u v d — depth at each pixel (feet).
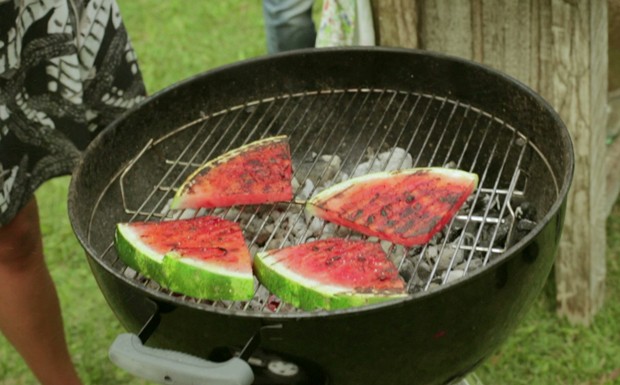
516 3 5.17
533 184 4.55
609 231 6.59
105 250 4.43
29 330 5.34
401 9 5.47
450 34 5.45
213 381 3.59
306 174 4.97
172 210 4.70
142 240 4.24
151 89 8.66
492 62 5.42
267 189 4.53
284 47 6.34
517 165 4.53
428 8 5.43
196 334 3.77
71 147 5.25
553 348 5.93
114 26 5.30
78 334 6.44
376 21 5.64
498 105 4.68
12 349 6.42
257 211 4.65
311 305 3.97
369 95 4.99
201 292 4.06
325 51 4.89
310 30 6.27
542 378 5.79
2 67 4.75
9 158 4.93
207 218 4.39
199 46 9.25
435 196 4.34
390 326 3.64
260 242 4.62
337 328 3.61
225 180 4.58
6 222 4.96
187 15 9.82
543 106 4.39
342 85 5.00
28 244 5.19
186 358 3.67
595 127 5.36
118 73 5.39
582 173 5.47
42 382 5.63
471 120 4.82
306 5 6.13
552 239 3.94
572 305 5.99
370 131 5.08
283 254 4.16
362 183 4.49
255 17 9.62
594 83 5.22
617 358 5.81
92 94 5.34
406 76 4.89
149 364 3.67
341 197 4.43
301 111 5.06
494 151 4.75
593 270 5.86
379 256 4.11
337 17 5.66
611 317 6.04
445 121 4.91
